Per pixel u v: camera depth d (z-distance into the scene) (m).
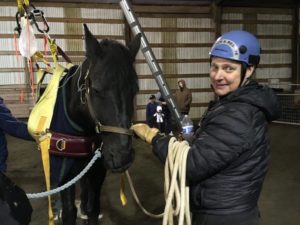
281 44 8.96
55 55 2.22
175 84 8.31
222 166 1.09
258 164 1.12
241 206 1.13
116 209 3.00
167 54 8.19
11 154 5.21
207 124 1.15
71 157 1.88
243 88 1.12
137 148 5.56
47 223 2.73
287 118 7.73
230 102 1.12
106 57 1.51
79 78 1.76
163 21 8.06
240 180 1.12
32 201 3.17
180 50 8.26
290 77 9.11
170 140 1.24
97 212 2.24
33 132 1.85
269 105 1.09
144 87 7.99
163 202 3.18
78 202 3.10
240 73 1.12
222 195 1.13
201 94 8.46
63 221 2.02
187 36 8.27
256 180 1.14
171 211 1.20
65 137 1.84
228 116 1.07
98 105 1.51
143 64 7.91
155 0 7.95
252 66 1.14
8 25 7.22
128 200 3.22
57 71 2.07
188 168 1.13
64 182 1.95
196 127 1.49
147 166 4.49
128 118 1.51
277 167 4.29
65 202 1.98
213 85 1.18
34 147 5.68
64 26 7.53
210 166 1.09
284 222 2.70
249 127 1.07
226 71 1.13
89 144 1.89
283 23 8.90
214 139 1.08
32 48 2.39
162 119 6.27
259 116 1.10
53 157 1.87
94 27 7.71
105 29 7.77
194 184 1.20
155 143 1.29
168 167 1.24
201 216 1.21
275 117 1.15
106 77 1.48
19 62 7.30
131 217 2.83
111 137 1.51
